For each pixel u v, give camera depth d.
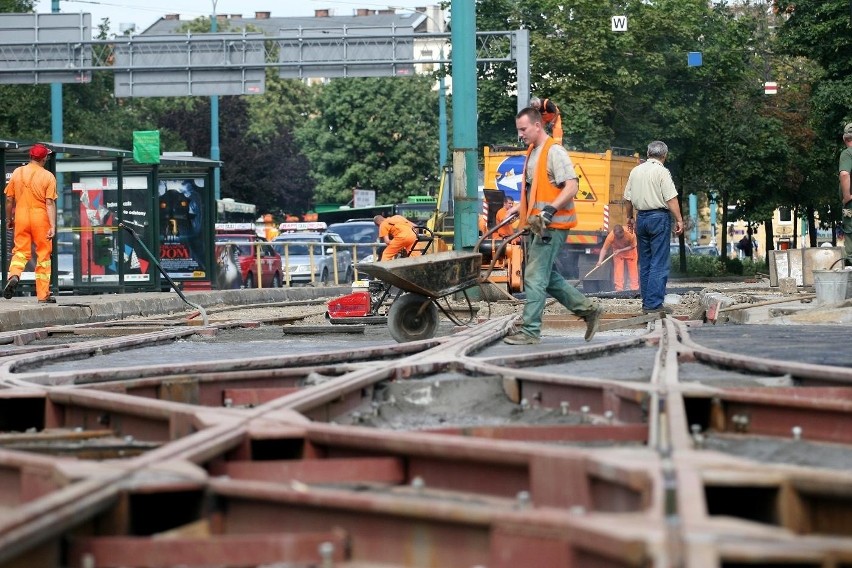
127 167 28.39
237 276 37.47
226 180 79.19
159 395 7.30
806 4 45.03
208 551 3.39
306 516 3.64
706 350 9.12
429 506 3.39
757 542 2.96
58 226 27.88
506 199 27.20
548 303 20.81
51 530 3.22
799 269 24.47
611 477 3.74
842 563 2.88
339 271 46.78
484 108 48.00
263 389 7.34
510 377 7.48
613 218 32.50
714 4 51.16
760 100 54.03
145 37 40.94
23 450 5.33
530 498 4.05
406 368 8.05
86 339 15.41
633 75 47.09
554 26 48.38
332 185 93.00
